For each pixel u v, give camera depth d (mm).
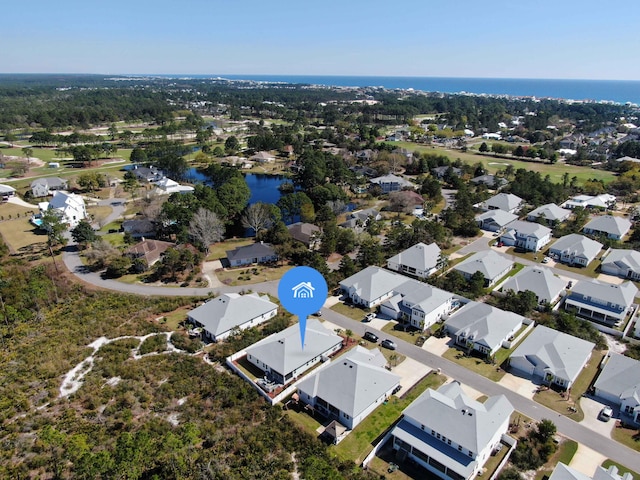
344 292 87062
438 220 129375
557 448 49969
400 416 54938
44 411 55000
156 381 60375
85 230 103438
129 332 72375
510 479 45562
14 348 68125
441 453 46625
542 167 199875
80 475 41594
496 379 62062
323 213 120375
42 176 180125
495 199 137250
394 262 96375
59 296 84250
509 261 95375
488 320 70250
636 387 56000
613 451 49656
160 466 45938
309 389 56781
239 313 74188
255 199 159250
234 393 57750
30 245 108938
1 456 47625
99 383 59844
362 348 65312
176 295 85375
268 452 48812
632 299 78000
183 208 113875
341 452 49344
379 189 155625
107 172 189250
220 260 101812
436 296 78188
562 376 59656
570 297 80875
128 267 96188
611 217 116812
